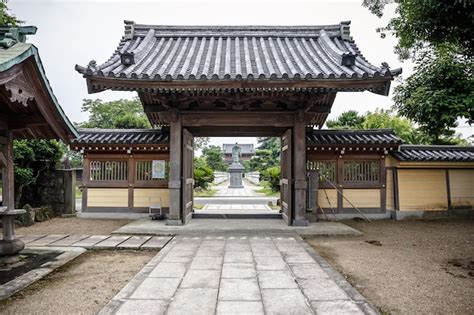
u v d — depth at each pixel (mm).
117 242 7793
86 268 5953
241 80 8016
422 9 5809
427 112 10062
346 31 11820
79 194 24281
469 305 4266
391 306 4234
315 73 8602
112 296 4613
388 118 22094
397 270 5781
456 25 5883
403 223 10805
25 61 4793
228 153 64312
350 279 5301
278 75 8453
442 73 10297
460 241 8148
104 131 12078
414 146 12117
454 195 11789
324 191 11586
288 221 9578
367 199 11664
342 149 11320
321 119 11180
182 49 10938
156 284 4918
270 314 3887
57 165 12875
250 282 5020
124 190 11844
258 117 9727
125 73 7984
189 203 10469
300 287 4801
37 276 5355
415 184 11695
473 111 9734
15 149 10953
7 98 5316
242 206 15523
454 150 12141
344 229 9023
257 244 7625
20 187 11578
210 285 4883
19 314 4027
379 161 11688
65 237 8398
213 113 9703
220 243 7727
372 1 7688
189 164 10555
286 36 12078
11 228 6148
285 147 10320
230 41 11828
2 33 5316
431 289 4840
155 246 7402
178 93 8859
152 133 12055
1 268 5789
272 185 25188
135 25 12273
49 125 5852
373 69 8750
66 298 4527
